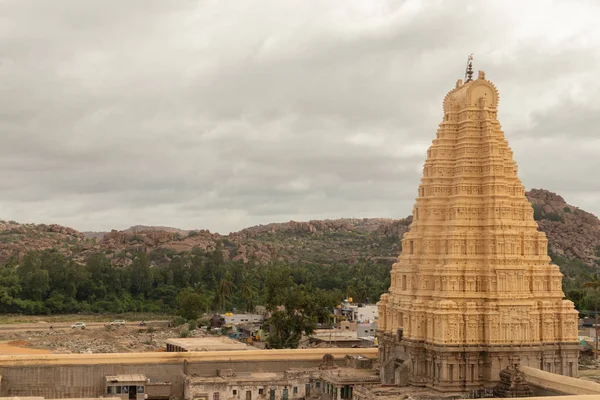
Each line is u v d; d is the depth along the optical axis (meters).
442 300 114.31
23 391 124.31
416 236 123.75
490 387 113.00
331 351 139.75
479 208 119.69
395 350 124.75
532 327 116.00
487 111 124.00
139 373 129.25
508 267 115.44
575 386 101.94
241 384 125.44
